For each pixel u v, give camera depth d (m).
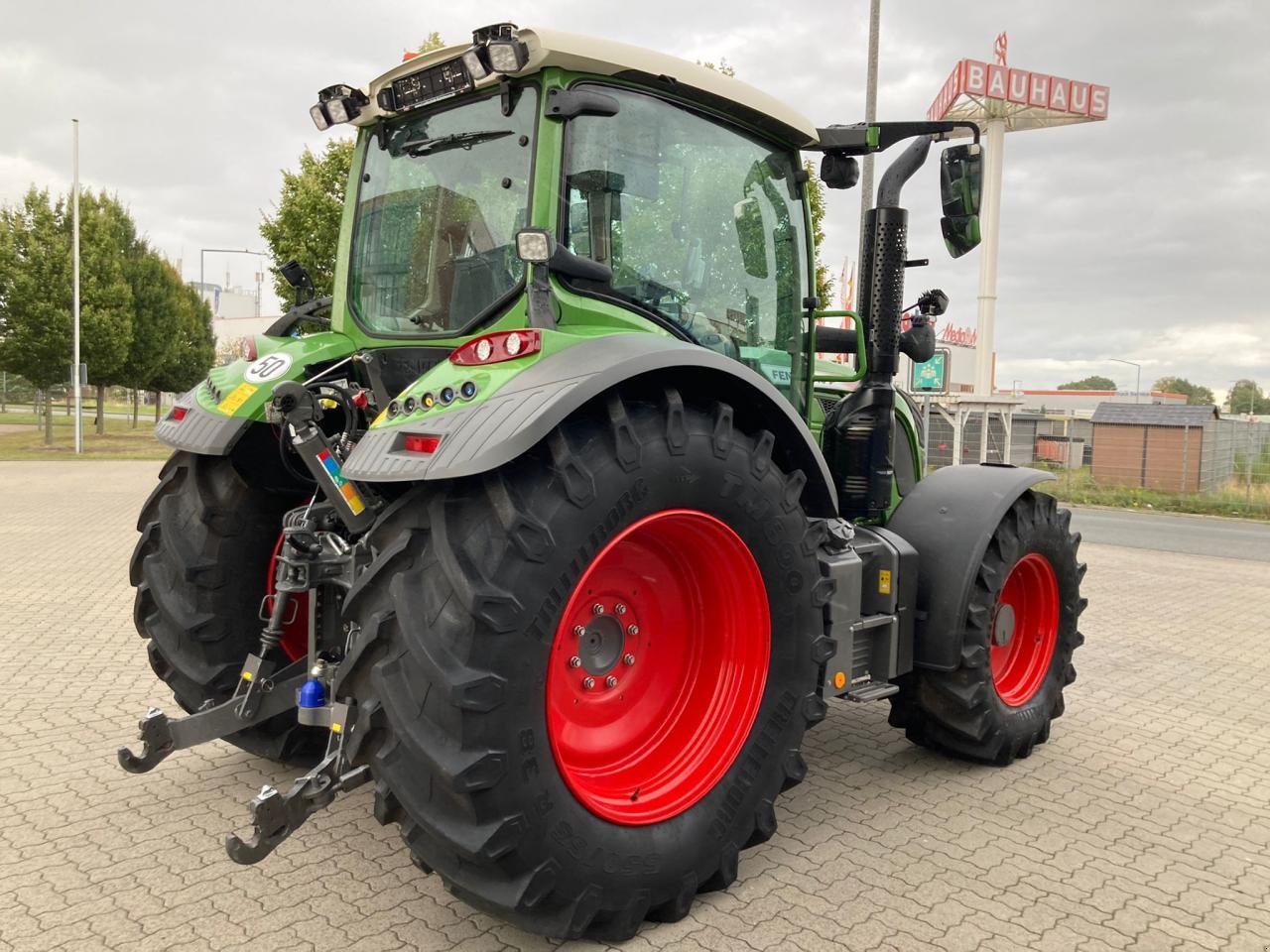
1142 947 2.58
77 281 22.17
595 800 2.52
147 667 5.04
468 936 2.55
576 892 2.40
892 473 4.00
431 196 3.22
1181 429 19.83
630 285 3.04
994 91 22.36
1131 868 3.05
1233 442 21.39
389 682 2.29
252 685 2.98
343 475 2.71
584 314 2.83
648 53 2.95
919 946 2.56
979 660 3.73
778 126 3.46
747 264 3.48
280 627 2.97
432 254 3.22
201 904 2.69
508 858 2.30
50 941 2.48
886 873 2.98
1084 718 4.66
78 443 22.14
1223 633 6.66
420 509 2.44
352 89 3.36
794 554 2.96
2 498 13.24
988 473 4.01
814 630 3.04
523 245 2.50
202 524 3.33
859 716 4.66
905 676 3.88
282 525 3.43
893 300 3.89
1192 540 12.80
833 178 3.94
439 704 2.23
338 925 2.59
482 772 2.21
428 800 2.28
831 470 4.04
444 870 2.35
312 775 2.42
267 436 3.33
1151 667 5.65
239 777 3.61
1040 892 2.87
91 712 4.32
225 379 3.43
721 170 3.35
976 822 3.38
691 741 2.89
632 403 2.61
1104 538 12.76
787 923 2.66
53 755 3.81
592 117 2.92
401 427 2.51
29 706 4.39
